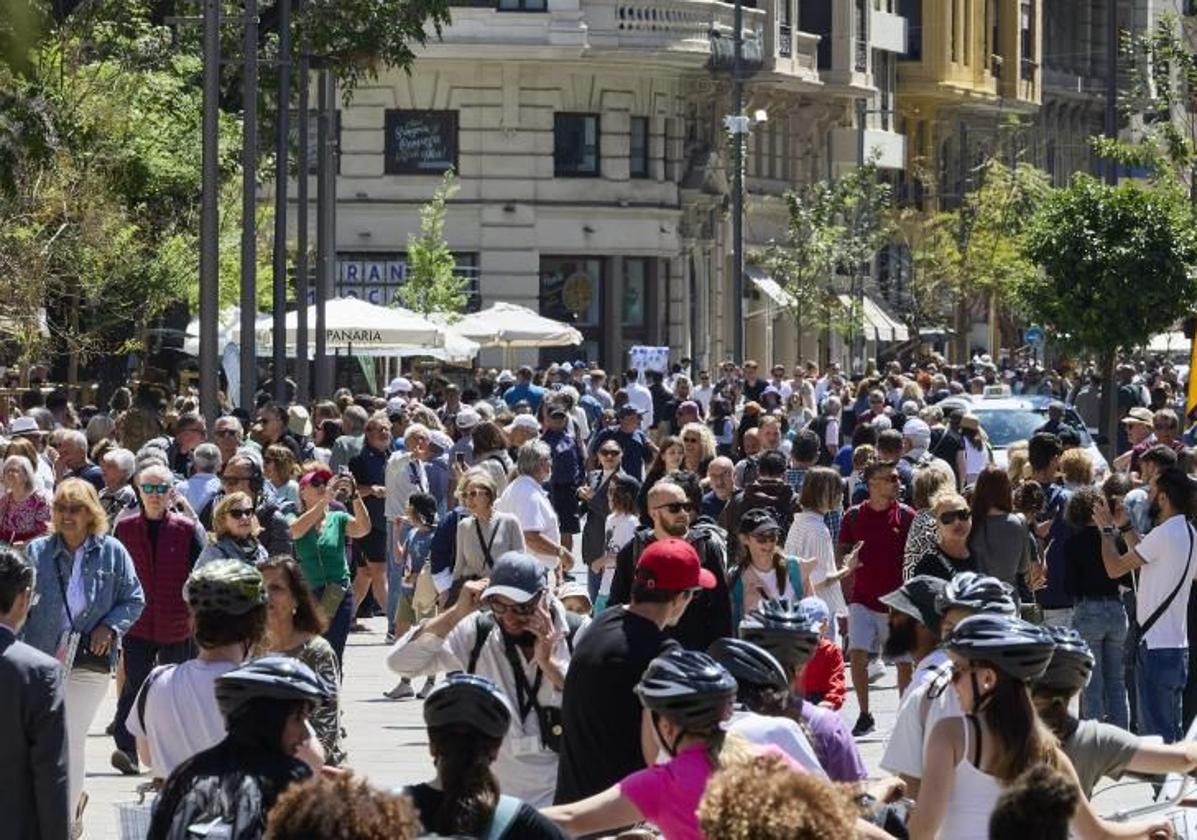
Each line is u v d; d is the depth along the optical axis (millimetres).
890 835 21375
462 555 44406
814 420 98312
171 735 24156
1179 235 100562
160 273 101000
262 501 45594
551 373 116312
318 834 14805
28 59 26203
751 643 23359
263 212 140500
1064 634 23500
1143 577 41781
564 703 25000
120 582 36688
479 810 18688
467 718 18797
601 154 161500
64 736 24625
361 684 55438
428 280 144750
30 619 36219
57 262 91312
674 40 161875
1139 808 24719
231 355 109375
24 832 24469
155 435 62000
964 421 74625
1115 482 43219
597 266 162500
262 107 103125
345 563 47812
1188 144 114688
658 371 126875
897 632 27812
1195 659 43125
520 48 156625
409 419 76375
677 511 36625
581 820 20406
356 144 157250
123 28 88312
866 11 196625
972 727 21594
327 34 96688
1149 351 162375
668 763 20578
